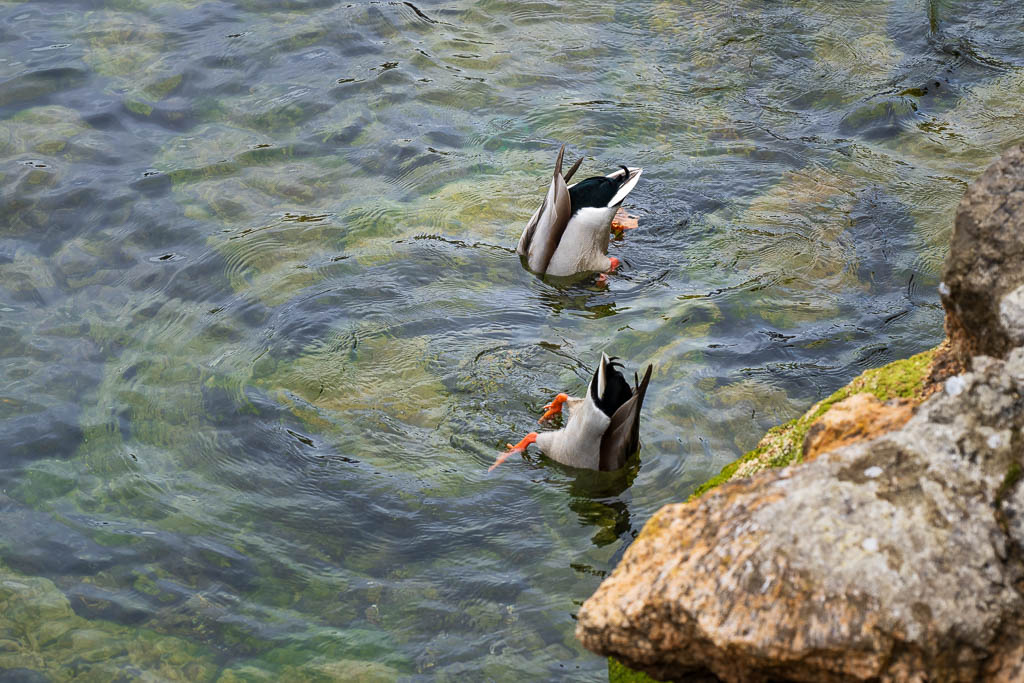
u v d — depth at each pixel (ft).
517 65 40.40
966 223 13.99
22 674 19.03
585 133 36.73
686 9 43.78
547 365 26.96
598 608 12.66
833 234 31.45
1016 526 10.98
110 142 35.55
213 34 41.47
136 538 21.93
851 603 10.83
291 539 21.91
